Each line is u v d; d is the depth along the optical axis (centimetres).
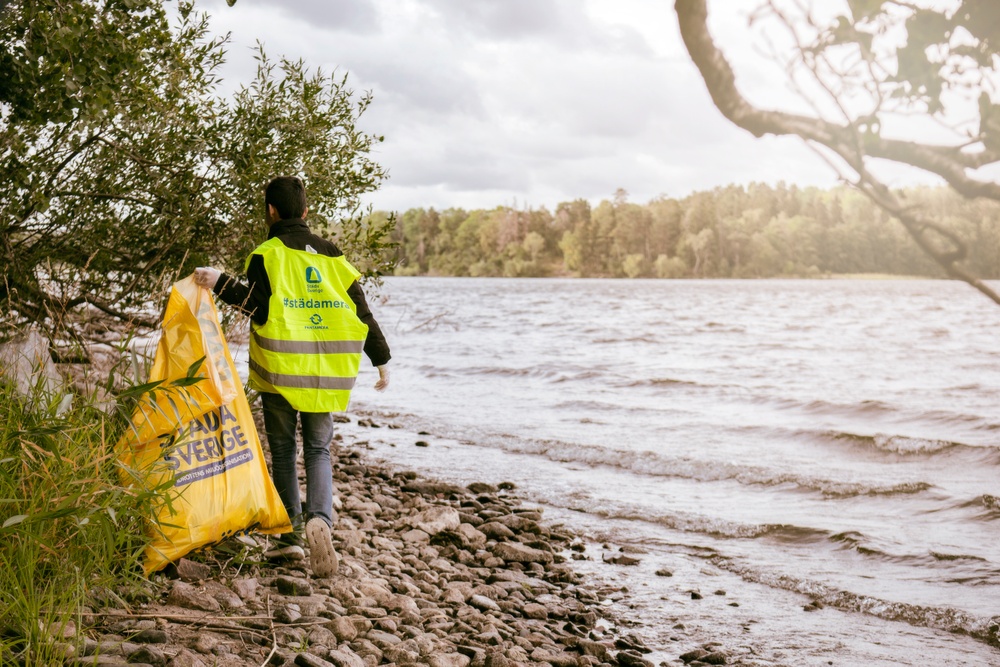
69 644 273
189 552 367
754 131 157
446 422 1223
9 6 423
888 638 475
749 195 11712
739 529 700
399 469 898
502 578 542
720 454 1020
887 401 1559
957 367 2230
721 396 1576
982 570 586
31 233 577
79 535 324
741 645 457
